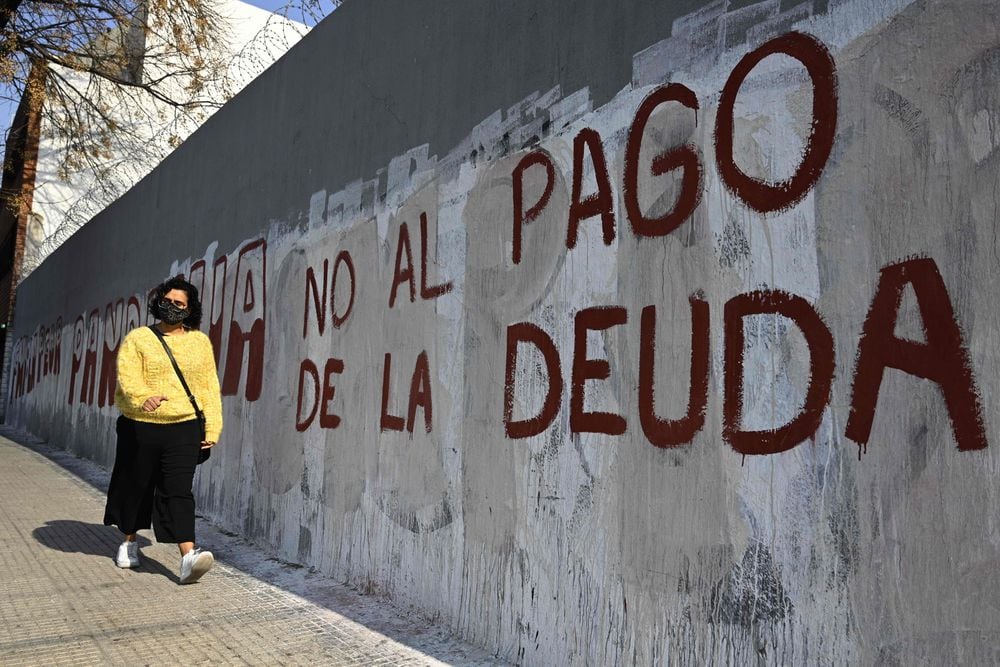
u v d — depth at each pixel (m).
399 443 3.83
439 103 3.78
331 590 4.05
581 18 2.97
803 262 2.16
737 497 2.26
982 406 1.76
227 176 6.34
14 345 15.46
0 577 4.36
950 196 1.85
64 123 15.03
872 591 1.93
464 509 3.34
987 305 1.77
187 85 14.65
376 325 4.12
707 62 2.47
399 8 4.18
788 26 2.24
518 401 3.10
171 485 4.24
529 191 3.15
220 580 4.33
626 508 2.60
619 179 2.74
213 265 6.46
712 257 2.40
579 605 2.74
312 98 5.07
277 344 5.23
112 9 12.33
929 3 1.92
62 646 3.26
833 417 2.05
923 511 1.85
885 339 1.96
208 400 4.45
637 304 2.63
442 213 3.68
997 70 1.78
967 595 1.76
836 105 2.11
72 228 14.89
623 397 2.65
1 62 11.70
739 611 2.23
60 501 6.95
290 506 4.83
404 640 3.29
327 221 4.74
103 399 9.17
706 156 2.45
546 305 3.01
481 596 3.20
